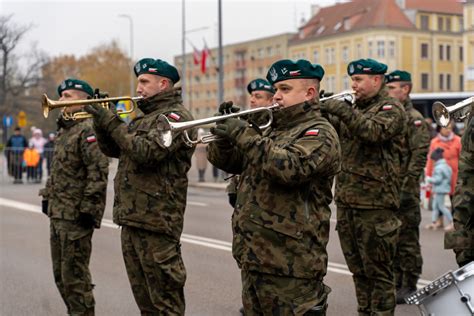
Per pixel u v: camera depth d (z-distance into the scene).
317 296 4.72
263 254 4.66
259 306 4.80
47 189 7.02
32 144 26.77
